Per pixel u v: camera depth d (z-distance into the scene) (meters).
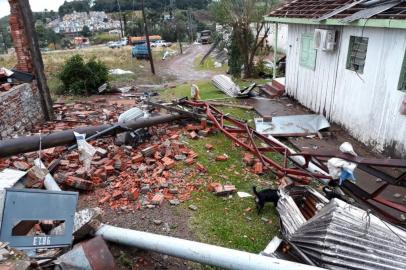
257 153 6.87
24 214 3.29
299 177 6.44
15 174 4.92
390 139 7.50
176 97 13.93
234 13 18.28
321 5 10.77
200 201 5.80
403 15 6.62
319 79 10.48
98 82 15.91
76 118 10.62
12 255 2.79
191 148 8.01
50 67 25.72
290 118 9.87
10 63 24.83
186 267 4.34
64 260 3.51
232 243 4.79
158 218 5.31
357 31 8.38
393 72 7.23
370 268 3.66
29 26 9.50
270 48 28.58
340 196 5.29
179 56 37.94
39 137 6.70
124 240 4.19
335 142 8.70
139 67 28.00
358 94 8.56
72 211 3.71
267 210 5.64
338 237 3.86
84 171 6.32
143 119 8.46
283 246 4.46
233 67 18.61
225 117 9.01
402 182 5.27
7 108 8.44
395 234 4.00
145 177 6.45
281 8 13.20
